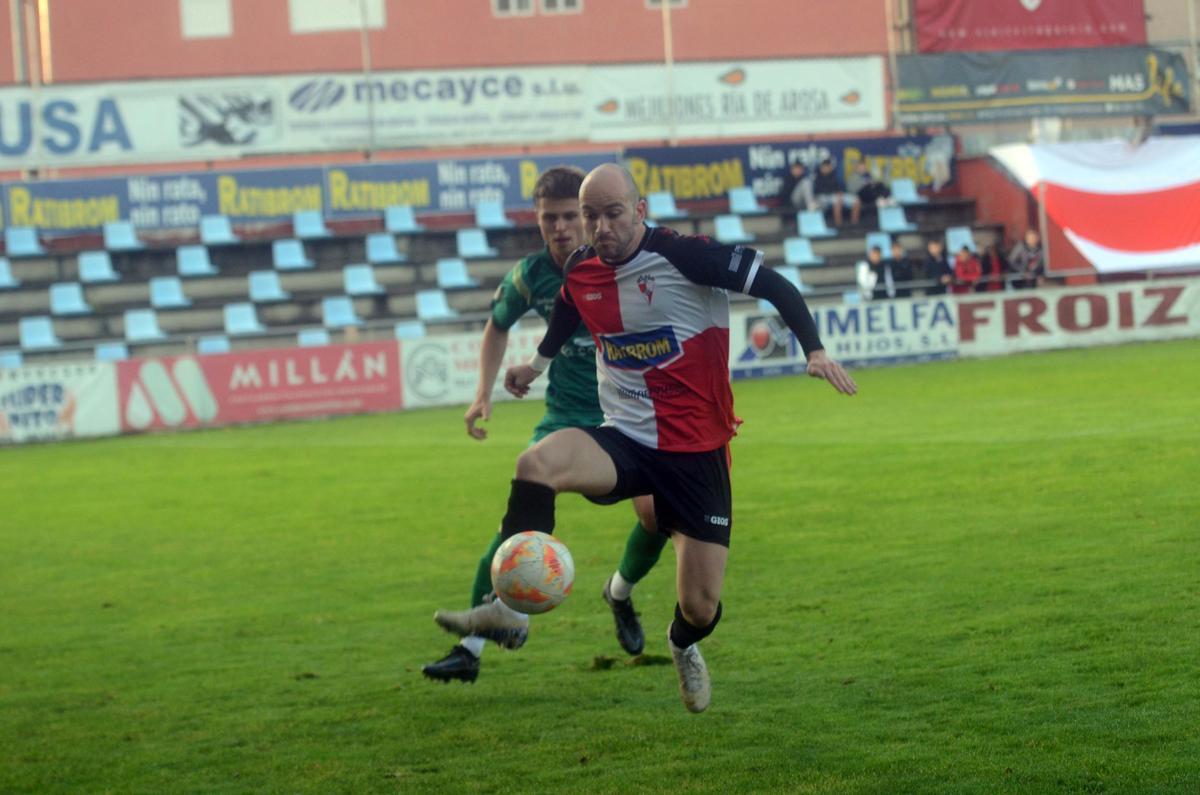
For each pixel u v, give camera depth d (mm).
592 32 42281
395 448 19953
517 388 6984
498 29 42188
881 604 8625
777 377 27469
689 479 6133
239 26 41688
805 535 11211
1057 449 14688
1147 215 32094
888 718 6355
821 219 33625
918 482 13398
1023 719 6145
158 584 11289
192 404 25250
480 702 7207
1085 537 10070
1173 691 6340
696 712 6246
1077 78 33594
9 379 24328
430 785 5883
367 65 31906
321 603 10172
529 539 5738
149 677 8266
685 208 33500
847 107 33531
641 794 5566
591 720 6727
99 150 31453
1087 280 31938
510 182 33156
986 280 29453
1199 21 35188
